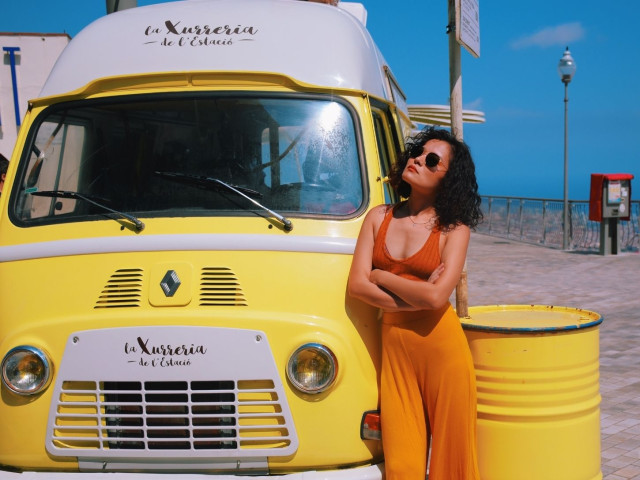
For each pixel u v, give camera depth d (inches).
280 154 152.6
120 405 136.3
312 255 141.3
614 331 365.1
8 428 138.3
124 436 137.1
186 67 156.3
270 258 140.3
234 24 160.9
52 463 138.3
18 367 137.1
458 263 135.6
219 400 135.3
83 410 137.2
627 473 193.9
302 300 138.3
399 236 139.2
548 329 149.3
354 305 140.6
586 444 156.1
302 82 153.0
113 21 167.5
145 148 155.3
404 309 134.7
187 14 164.4
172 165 153.9
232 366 133.3
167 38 160.2
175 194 150.5
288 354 134.3
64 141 157.8
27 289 142.9
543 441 151.6
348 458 136.3
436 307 132.0
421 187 139.2
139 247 141.7
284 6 165.5
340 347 135.9
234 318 134.6
